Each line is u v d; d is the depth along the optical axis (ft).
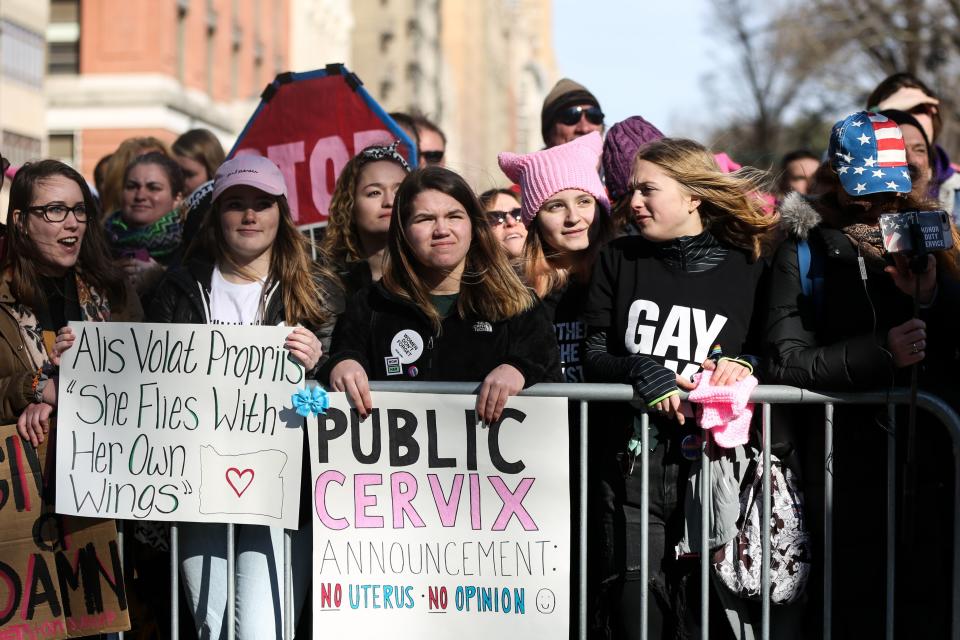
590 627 13.28
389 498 12.73
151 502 12.84
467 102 218.79
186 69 96.63
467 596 12.70
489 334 13.04
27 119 80.84
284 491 12.71
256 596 12.97
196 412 12.85
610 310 13.55
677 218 13.20
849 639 12.81
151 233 20.45
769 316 12.83
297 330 12.73
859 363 12.10
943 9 85.05
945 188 20.21
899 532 12.71
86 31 89.71
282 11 126.11
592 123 20.63
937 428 12.69
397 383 12.66
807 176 25.11
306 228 19.17
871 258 12.58
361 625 12.73
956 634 12.33
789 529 12.82
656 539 12.89
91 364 12.96
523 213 15.20
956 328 12.71
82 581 13.04
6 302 13.35
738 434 12.37
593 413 13.43
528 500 12.62
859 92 98.58
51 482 13.08
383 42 171.83
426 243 12.92
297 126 19.34
